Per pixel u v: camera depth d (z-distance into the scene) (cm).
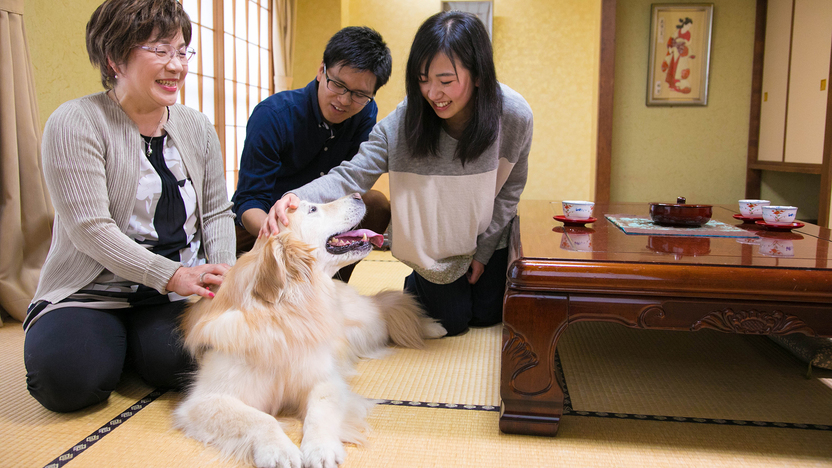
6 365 171
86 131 139
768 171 461
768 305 118
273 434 116
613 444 127
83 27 261
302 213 149
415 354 188
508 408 131
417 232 188
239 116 431
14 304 213
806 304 117
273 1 459
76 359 133
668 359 186
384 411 142
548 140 511
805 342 175
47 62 243
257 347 130
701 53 459
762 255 131
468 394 154
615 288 122
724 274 119
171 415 139
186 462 117
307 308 138
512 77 505
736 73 459
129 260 138
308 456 113
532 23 498
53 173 136
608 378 168
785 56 416
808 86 383
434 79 157
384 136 182
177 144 157
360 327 183
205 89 383
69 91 255
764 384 164
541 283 125
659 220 184
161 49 137
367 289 267
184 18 143
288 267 134
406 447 124
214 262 165
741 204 200
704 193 476
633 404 149
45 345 132
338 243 158
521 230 175
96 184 139
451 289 205
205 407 127
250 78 445
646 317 123
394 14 502
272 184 211
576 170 512
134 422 135
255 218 192
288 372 134
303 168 226
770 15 439
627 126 476
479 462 118
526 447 125
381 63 193
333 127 221
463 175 181
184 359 150
